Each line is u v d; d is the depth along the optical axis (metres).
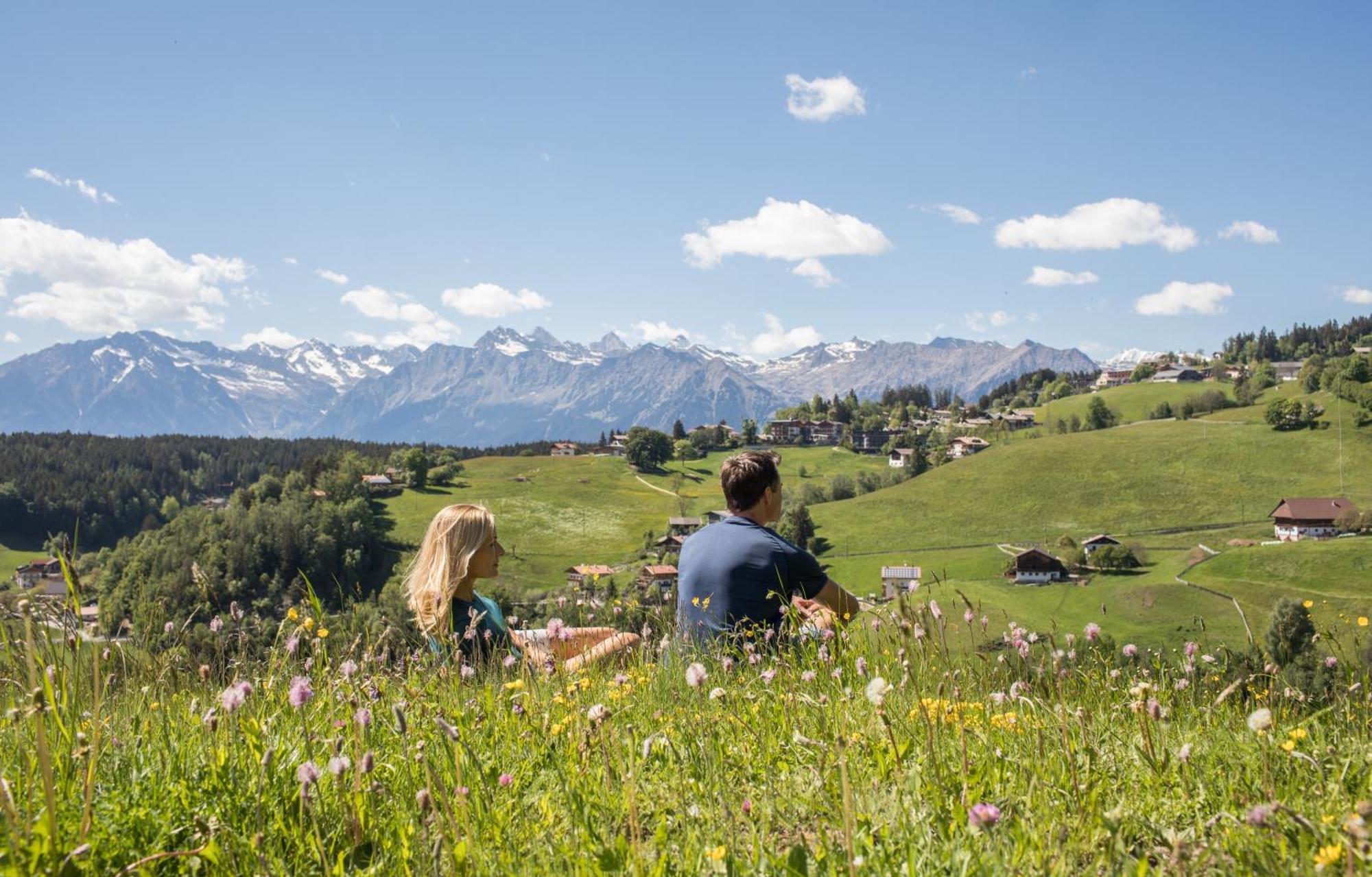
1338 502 133.00
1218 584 101.19
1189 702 4.63
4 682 3.04
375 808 3.07
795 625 6.11
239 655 4.17
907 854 2.61
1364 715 4.23
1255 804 3.08
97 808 2.89
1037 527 156.38
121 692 3.86
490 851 2.81
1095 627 5.12
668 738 3.98
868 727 3.87
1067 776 3.33
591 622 7.09
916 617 4.45
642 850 2.85
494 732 4.11
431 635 5.88
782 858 2.66
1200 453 182.12
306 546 141.12
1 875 2.33
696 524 187.50
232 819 2.97
